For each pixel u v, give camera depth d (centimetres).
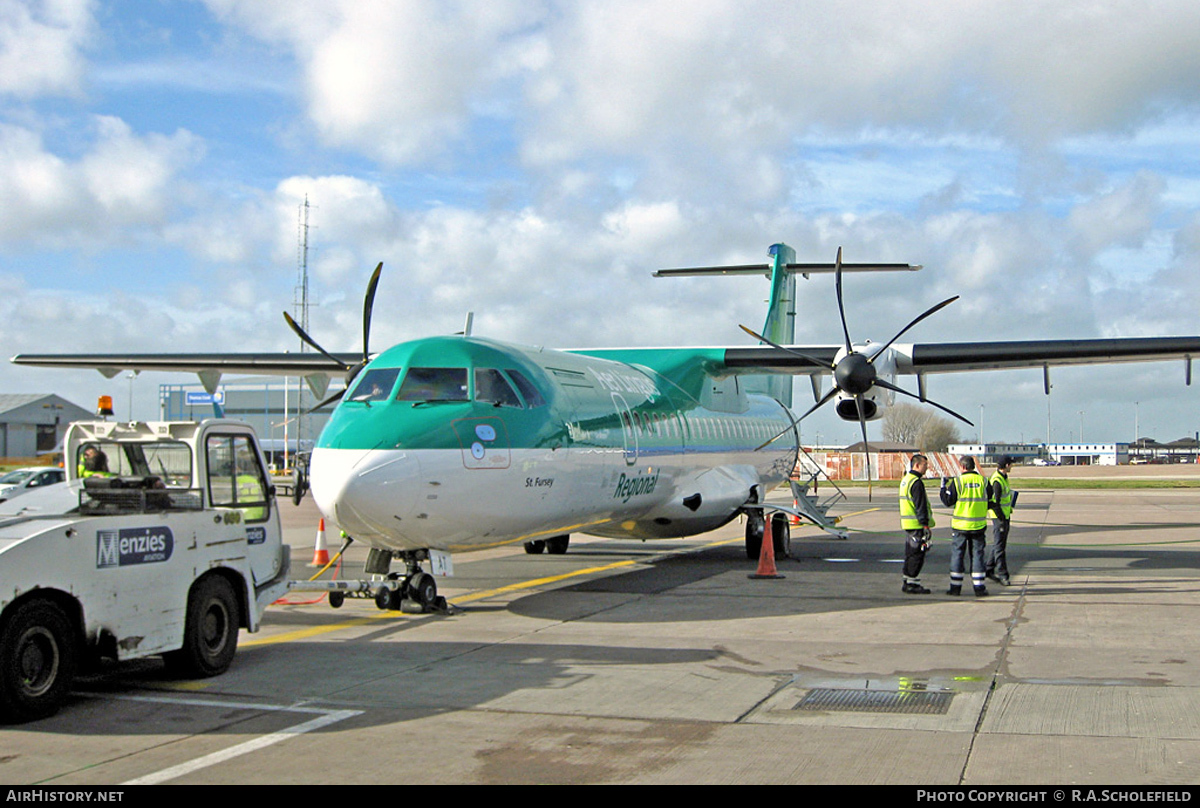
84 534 634
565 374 1188
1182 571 1377
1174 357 1480
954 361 1515
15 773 511
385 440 921
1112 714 610
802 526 2397
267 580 852
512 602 1127
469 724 603
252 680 727
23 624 599
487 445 984
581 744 560
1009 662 770
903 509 1173
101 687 707
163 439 790
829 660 788
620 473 1237
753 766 518
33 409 5628
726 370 1627
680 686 701
